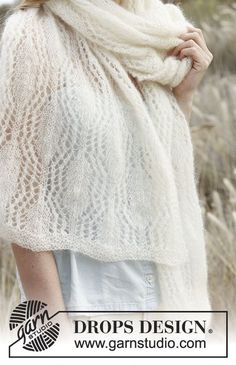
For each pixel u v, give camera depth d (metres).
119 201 1.91
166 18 2.19
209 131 5.10
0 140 1.85
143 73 2.03
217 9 9.35
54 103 1.84
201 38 2.18
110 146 1.87
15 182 1.83
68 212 1.85
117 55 2.01
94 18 1.96
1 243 3.96
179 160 2.09
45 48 1.88
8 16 2.19
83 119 1.84
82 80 1.89
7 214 1.82
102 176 1.87
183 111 2.16
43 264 1.83
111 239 1.88
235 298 3.30
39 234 1.82
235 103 5.61
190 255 2.12
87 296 1.87
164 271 2.00
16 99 1.84
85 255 1.88
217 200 3.87
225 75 7.05
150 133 1.95
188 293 2.11
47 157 1.83
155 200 1.96
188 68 2.14
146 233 1.96
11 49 1.86
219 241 3.57
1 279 3.80
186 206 2.11
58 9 1.97
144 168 1.96
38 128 1.84
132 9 2.13
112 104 1.90
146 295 1.96
